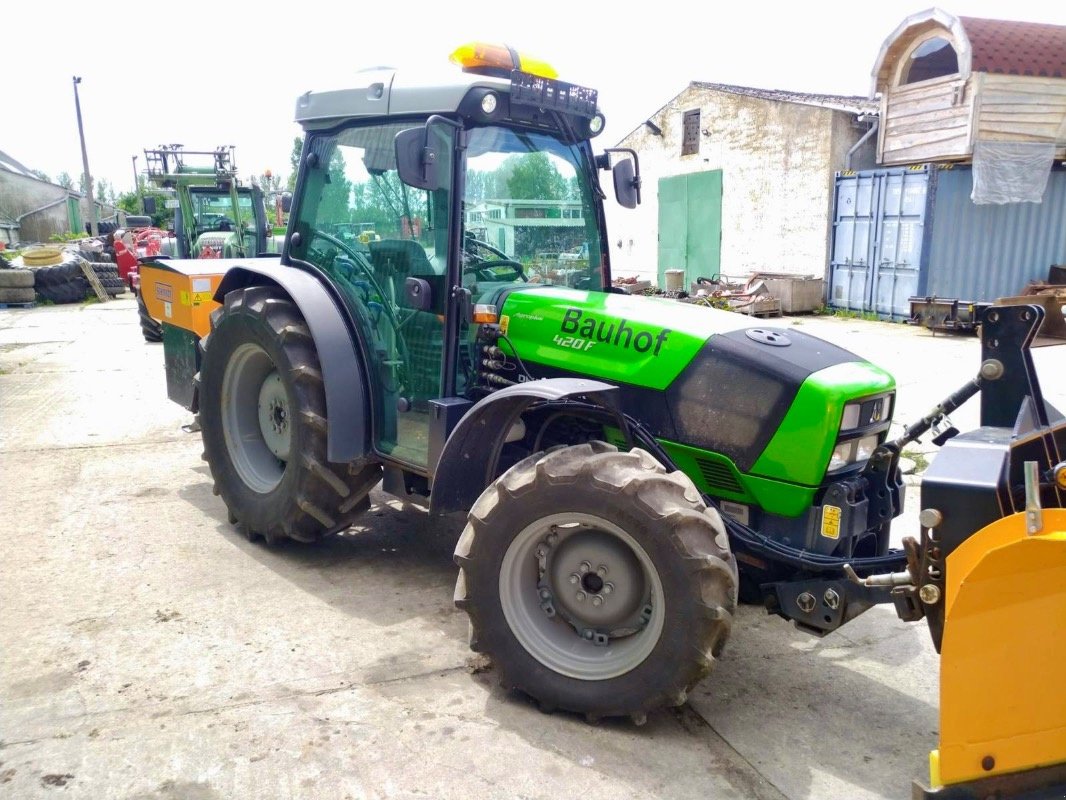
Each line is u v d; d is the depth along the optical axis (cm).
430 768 270
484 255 379
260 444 469
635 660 286
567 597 306
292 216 445
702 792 263
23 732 284
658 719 302
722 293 1474
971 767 231
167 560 432
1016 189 1289
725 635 277
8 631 354
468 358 371
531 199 393
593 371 348
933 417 296
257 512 439
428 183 338
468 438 330
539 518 294
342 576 418
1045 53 1256
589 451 299
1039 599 221
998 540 226
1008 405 271
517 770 270
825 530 304
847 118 1448
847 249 1448
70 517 491
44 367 988
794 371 308
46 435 679
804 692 323
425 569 429
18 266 1877
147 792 256
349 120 404
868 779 271
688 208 1786
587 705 292
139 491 540
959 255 1323
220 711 298
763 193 1596
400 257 384
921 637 370
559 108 377
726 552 277
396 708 303
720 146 1677
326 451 404
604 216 428
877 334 1210
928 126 1323
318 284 420
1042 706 226
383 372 404
